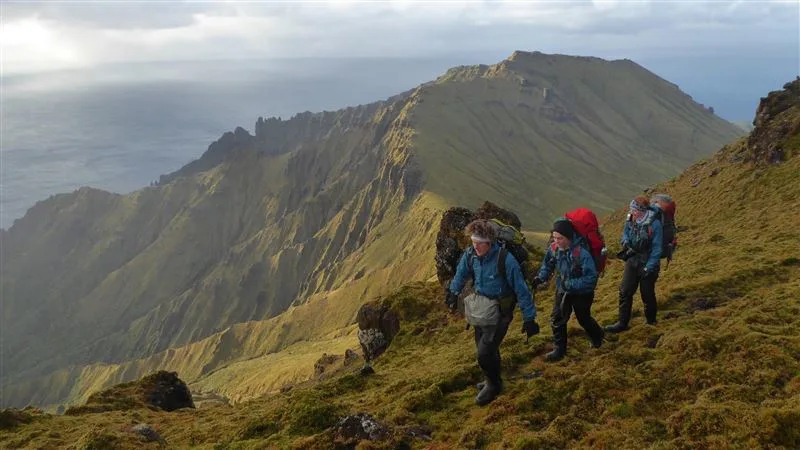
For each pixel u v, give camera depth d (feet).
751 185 168.76
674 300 54.08
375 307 98.73
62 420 70.64
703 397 30.50
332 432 36.81
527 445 29.60
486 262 34.30
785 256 63.31
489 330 35.29
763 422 25.81
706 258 77.56
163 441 50.52
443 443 33.91
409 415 38.86
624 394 33.73
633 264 45.34
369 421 36.73
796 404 26.68
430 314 89.10
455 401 40.60
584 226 38.81
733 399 29.40
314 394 53.47
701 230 133.69
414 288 100.42
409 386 45.75
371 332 97.76
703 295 54.13
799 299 45.32
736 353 35.22
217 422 58.44
